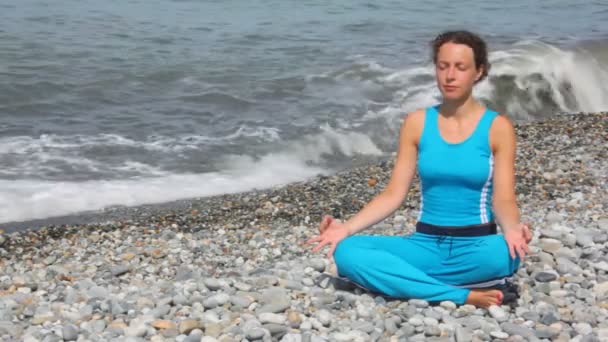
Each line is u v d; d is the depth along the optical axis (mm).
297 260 6641
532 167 9734
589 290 5414
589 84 15672
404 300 5230
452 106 4965
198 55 16234
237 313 5035
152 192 9602
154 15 20062
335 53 16688
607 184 8953
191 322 4742
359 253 5234
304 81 14617
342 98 13820
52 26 18188
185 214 8766
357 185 9773
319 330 4754
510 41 18250
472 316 4895
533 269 5785
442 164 4980
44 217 8727
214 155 11070
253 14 20797
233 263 6727
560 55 16344
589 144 11016
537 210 7898
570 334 4633
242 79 14625
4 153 10664
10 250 7668
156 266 6703
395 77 14906
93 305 5285
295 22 19938
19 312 5277
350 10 21922
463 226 5051
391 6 22859
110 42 17000
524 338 4609
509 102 14758
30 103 12961
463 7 23172
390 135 12336
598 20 21453
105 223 8477
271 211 8789
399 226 7543
